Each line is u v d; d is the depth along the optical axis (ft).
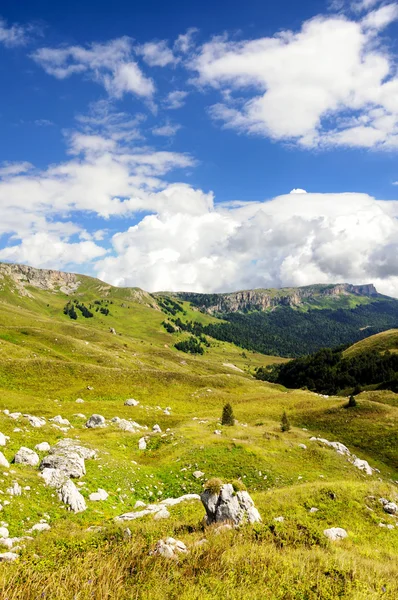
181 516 62.64
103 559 34.27
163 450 139.44
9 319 586.04
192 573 33.22
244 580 32.96
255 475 121.29
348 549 51.01
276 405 296.51
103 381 299.38
